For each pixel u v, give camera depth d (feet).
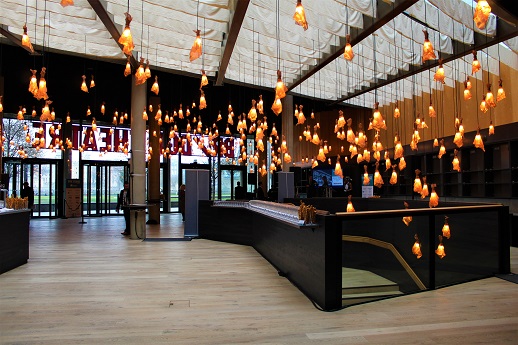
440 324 11.75
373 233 19.70
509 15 18.15
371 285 18.69
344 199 32.76
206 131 52.21
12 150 53.01
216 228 32.17
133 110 33.86
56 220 51.01
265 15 23.30
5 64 40.24
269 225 22.48
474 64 18.78
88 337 10.87
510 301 14.12
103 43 28.45
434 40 26.07
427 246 16.65
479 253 18.58
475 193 36.22
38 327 11.68
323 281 13.37
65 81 43.68
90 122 57.77
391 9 19.77
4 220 19.53
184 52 29.86
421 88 40.14
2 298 14.84
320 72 35.83
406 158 44.42
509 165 31.99
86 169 58.29
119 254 25.04
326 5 21.54
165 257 23.97
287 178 38.37
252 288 16.35
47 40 27.94
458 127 26.35
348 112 57.26
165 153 55.26
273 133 33.91
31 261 22.52
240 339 10.68
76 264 21.66
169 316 12.69
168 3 21.38
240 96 52.21
